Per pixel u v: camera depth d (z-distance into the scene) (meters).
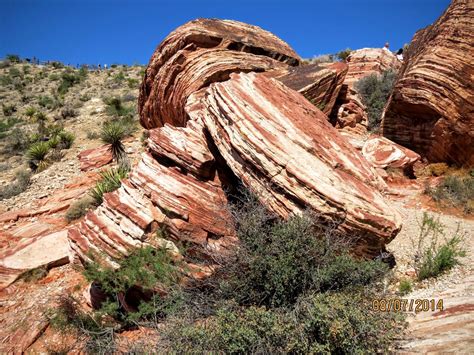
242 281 5.56
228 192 7.25
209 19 13.83
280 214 6.02
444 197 10.21
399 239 8.00
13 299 8.20
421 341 4.35
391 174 11.80
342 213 5.73
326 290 5.40
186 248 6.38
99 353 5.51
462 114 11.34
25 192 13.94
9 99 33.53
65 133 19.72
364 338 4.39
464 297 5.09
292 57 14.34
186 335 4.64
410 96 12.39
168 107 13.62
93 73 40.91
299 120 7.17
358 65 26.00
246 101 6.98
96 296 7.39
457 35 11.63
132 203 6.79
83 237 6.99
